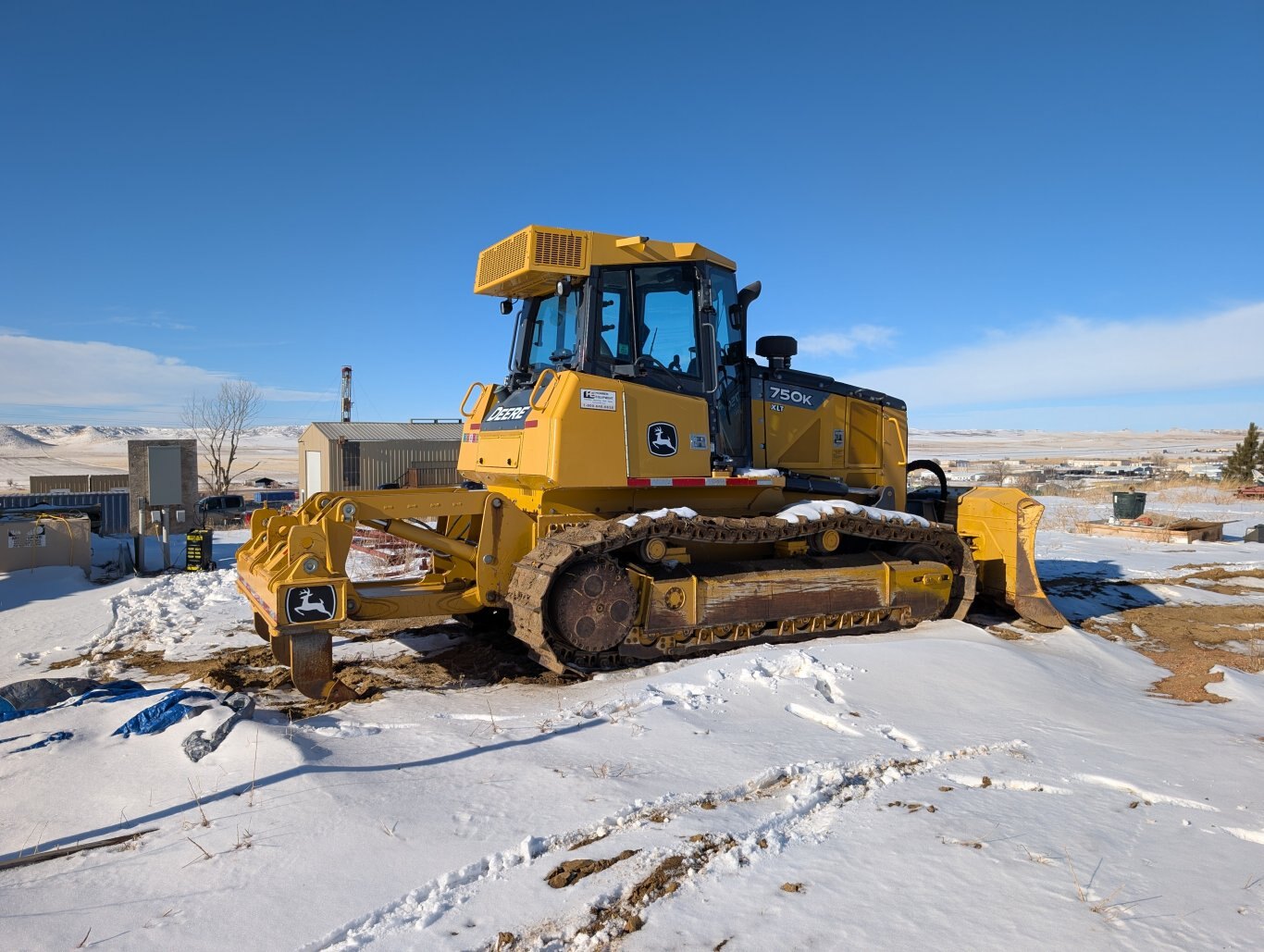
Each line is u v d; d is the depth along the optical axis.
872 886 3.20
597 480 6.58
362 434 33.50
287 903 3.10
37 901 3.17
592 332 6.88
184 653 8.06
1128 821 3.80
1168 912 2.97
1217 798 4.02
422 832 3.63
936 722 5.18
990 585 8.62
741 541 7.04
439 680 6.68
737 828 3.68
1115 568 12.63
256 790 4.04
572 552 6.21
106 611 10.43
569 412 6.49
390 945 2.88
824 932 2.90
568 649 6.46
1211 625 8.95
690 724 5.00
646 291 7.20
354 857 3.41
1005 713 5.37
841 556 7.77
